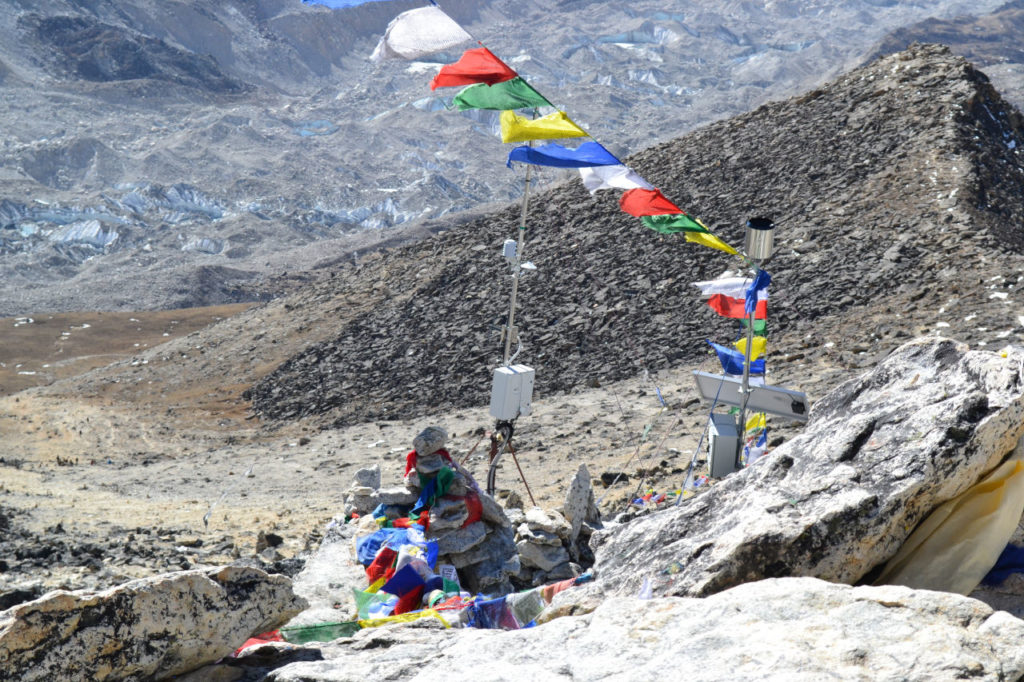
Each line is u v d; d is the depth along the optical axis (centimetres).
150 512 2186
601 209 6012
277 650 514
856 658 340
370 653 468
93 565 1325
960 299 3141
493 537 1093
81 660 420
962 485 498
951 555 495
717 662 348
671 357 3706
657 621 404
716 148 6306
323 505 2286
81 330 11794
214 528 1855
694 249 4934
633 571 553
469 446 2872
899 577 499
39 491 2839
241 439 4412
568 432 2759
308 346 5853
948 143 4912
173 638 455
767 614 384
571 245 5669
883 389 585
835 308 3525
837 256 4019
